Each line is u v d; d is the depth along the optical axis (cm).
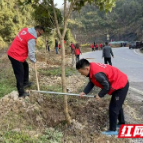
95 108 424
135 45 3416
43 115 368
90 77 302
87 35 7800
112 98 326
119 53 2230
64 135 321
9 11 2161
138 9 7744
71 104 436
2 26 2030
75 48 1116
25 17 2491
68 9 325
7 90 463
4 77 611
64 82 336
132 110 440
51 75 711
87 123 369
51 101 431
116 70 315
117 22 8362
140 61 1302
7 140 275
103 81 291
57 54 1784
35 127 335
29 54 389
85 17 8712
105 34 7969
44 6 343
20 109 365
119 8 8981
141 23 6781
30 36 381
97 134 334
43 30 392
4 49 1616
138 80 729
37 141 285
